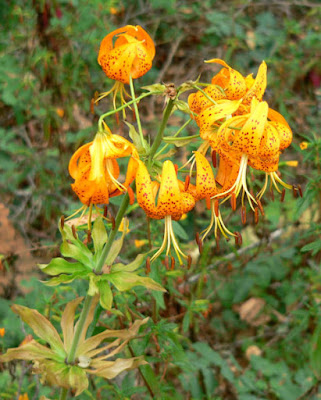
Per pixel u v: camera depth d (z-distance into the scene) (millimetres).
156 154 666
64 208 1239
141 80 1406
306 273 1220
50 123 1245
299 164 1223
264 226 1185
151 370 889
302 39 1448
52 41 1247
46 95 1254
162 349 989
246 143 624
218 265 1207
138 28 694
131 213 1219
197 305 1004
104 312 992
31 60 1261
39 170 1261
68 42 1255
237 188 654
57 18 1279
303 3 1546
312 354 1040
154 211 633
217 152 647
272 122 661
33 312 775
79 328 754
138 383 1050
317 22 1563
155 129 1272
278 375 1140
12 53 1370
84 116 1285
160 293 828
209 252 1138
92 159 614
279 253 1234
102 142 617
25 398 947
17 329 1024
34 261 1073
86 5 1304
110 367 773
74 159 628
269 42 1561
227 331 1302
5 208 1209
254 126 616
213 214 707
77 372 762
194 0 1569
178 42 1429
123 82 692
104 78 1295
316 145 999
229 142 665
